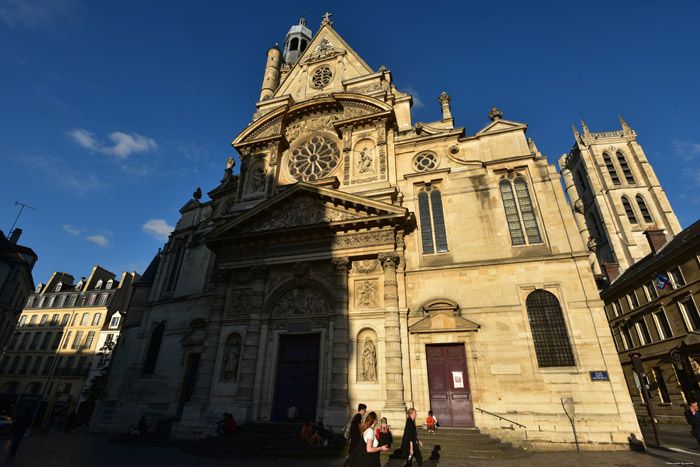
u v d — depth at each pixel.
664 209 58.62
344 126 25.28
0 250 29.95
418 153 23.95
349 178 23.66
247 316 21.52
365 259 20.84
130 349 28.11
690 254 26.22
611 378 16.02
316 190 21.92
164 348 25.86
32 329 56.88
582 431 15.41
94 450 16.41
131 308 30.41
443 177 22.45
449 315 18.53
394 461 12.92
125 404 25.38
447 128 25.39
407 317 19.09
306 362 19.97
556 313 17.80
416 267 20.25
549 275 18.45
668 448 14.76
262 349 20.36
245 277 22.72
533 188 20.81
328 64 30.70
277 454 14.23
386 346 18.20
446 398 17.38
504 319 18.06
